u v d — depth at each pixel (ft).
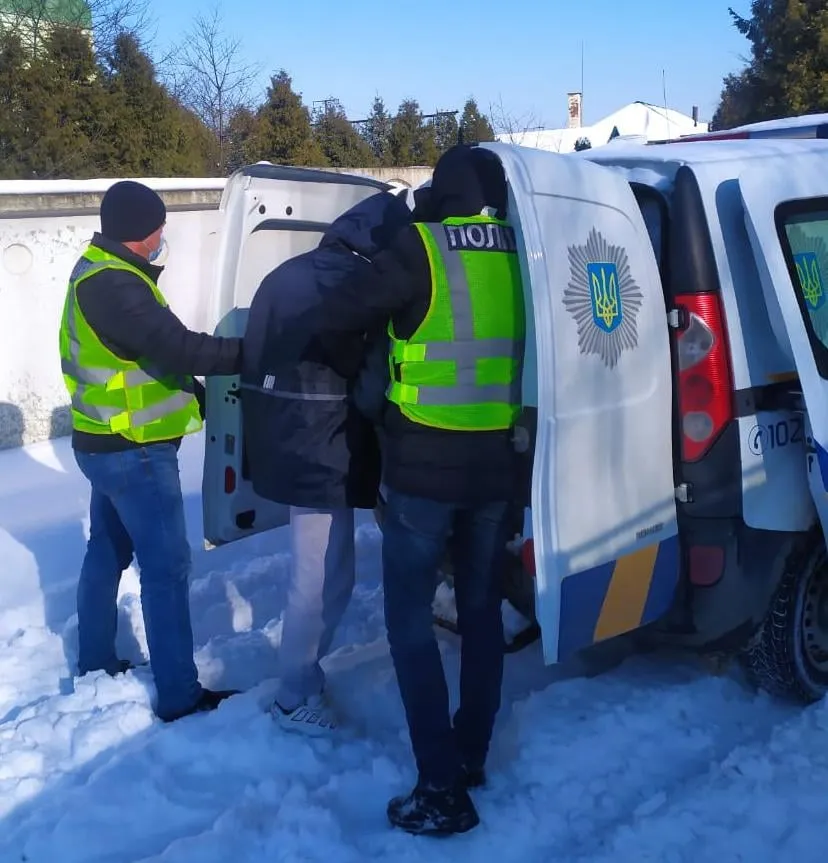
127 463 10.72
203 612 14.25
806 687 11.22
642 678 11.76
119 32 59.26
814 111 78.48
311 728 10.50
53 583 15.31
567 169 9.45
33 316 22.98
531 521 9.53
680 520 10.32
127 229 10.44
